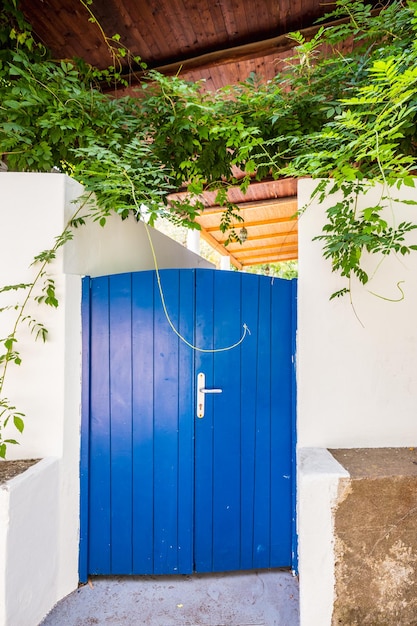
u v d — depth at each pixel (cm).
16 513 151
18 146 208
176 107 235
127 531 204
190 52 294
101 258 232
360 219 192
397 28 208
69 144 223
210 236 700
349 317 198
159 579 203
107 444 205
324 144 205
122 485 205
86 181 200
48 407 189
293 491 208
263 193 541
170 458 206
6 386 187
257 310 211
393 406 197
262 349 211
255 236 738
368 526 159
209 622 173
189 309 208
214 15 262
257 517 208
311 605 159
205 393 207
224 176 304
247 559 207
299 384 199
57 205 191
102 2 242
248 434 209
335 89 234
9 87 207
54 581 182
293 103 238
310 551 159
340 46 286
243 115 245
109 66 283
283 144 250
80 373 204
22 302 188
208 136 241
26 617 159
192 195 273
